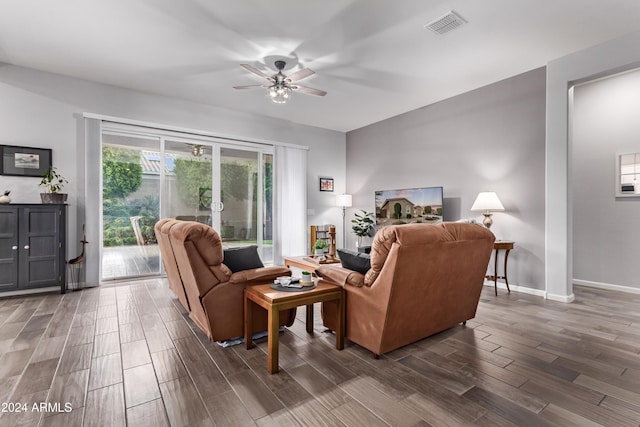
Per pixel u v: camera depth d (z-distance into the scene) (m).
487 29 2.96
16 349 2.26
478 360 2.15
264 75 3.32
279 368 2.04
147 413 1.57
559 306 3.38
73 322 2.80
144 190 4.62
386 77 4.03
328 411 1.60
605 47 3.20
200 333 2.59
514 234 4.04
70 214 4.00
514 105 4.02
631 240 4.11
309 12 2.70
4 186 3.65
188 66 3.72
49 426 1.46
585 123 4.50
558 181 3.58
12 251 3.43
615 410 1.61
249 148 5.53
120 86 4.31
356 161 6.55
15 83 3.70
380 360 2.15
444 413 1.58
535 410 1.61
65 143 3.98
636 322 2.89
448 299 2.46
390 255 2.01
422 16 2.76
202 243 2.22
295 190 5.96
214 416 1.55
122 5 2.60
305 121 6.00
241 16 2.76
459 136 4.65
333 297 2.30
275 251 5.70
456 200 4.70
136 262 4.57
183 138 4.89
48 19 2.79
